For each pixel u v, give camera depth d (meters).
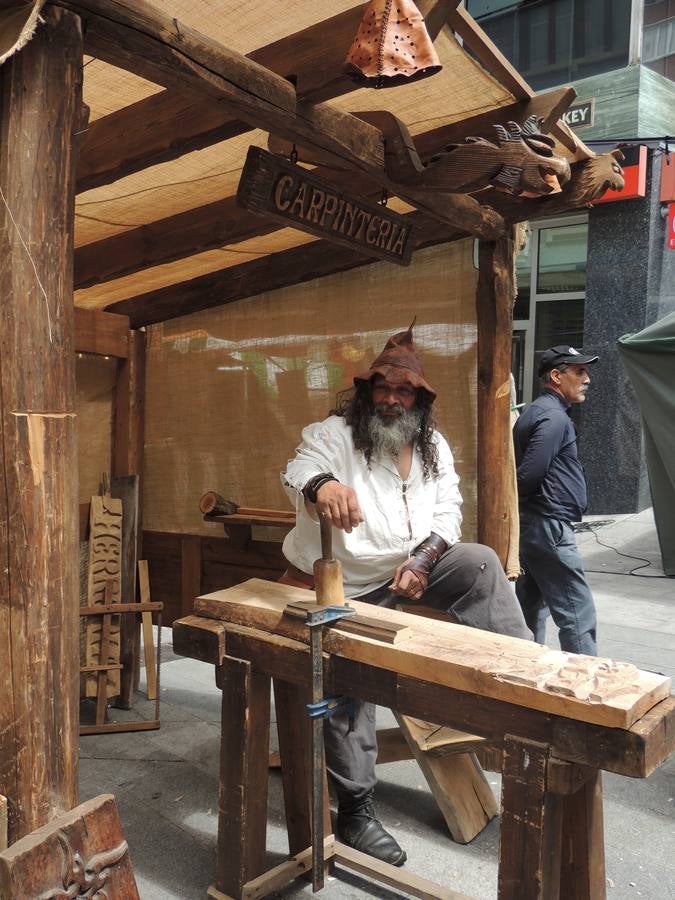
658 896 2.21
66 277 1.51
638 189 8.35
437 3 1.92
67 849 1.52
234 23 1.95
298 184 2.37
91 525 3.54
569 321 9.28
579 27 9.38
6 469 1.48
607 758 1.46
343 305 3.50
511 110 2.45
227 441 3.84
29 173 1.43
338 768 2.34
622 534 7.96
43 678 1.52
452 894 2.06
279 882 2.15
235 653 2.06
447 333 3.27
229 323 3.81
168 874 2.28
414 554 2.44
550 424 3.56
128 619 3.58
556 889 1.64
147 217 3.06
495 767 2.30
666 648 4.59
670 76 9.11
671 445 6.15
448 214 2.67
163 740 3.24
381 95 2.40
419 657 1.70
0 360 1.46
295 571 2.60
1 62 1.32
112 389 3.92
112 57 1.62
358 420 2.48
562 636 3.66
